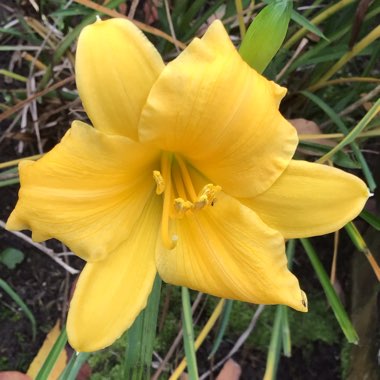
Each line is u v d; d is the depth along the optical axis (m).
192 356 0.16
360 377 0.19
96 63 0.11
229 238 0.13
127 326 0.13
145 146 0.12
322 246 0.22
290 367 0.21
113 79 0.11
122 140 0.12
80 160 0.12
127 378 0.15
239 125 0.11
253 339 0.21
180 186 0.14
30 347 0.19
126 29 0.11
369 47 0.19
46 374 0.15
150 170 0.14
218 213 0.13
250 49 0.13
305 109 0.21
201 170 0.14
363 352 0.19
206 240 0.13
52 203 0.12
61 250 0.21
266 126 0.12
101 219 0.13
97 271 0.13
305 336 0.21
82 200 0.12
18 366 0.19
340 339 0.21
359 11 0.16
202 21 0.20
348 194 0.12
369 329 0.19
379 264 0.19
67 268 0.20
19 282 0.20
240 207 0.13
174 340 0.20
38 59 0.22
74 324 0.13
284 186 0.13
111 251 0.13
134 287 0.13
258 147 0.12
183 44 0.18
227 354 0.20
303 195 0.13
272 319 0.21
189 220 0.14
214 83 0.11
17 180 0.19
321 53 0.19
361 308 0.20
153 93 0.11
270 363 0.17
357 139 0.20
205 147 0.12
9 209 0.21
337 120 0.18
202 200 0.13
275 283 0.13
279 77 0.19
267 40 0.12
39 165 0.11
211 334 0.21
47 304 0.20
